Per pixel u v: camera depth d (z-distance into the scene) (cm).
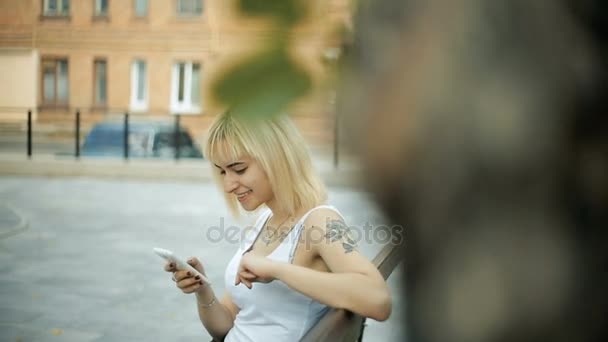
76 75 2312
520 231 36
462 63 36
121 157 1498
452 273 37
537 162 36
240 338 208
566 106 36
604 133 36
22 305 518
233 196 215
